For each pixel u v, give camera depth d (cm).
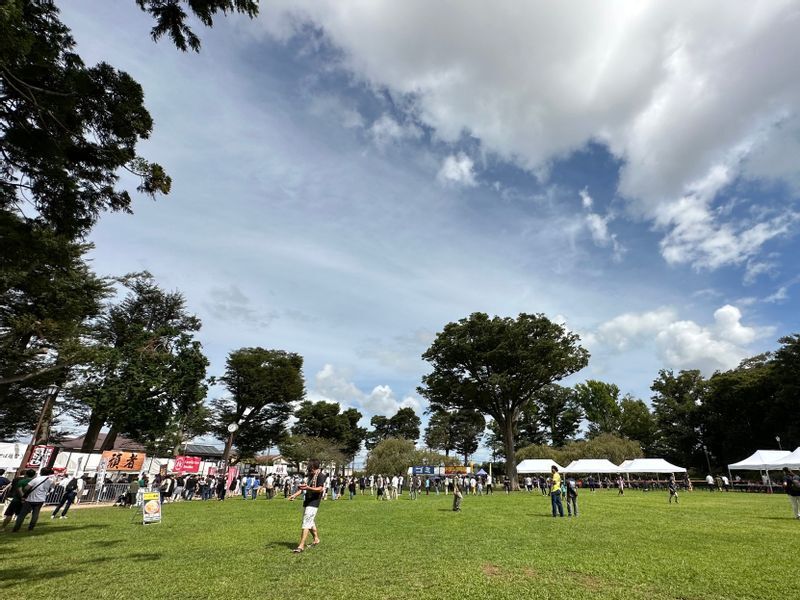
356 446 10688
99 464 2633
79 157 915
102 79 820
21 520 1266
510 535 1205
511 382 4572
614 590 652
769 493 3644
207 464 3978
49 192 937
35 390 3516
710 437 6419
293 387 6712
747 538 1139
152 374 3503
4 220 911
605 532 1263
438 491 3956
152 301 4794
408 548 999
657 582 697
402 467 6181
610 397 7756
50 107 801
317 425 9112
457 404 5162
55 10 767
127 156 902
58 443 4038
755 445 5656
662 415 6775
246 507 2247
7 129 823
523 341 4691
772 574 743
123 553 938
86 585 669
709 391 6300
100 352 2839
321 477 1020
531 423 8469
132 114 869
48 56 747
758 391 5425
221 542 1087
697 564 822
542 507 2203
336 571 767
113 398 3372
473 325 4753
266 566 805
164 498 2555
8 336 2697
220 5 725
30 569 783
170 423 3688
